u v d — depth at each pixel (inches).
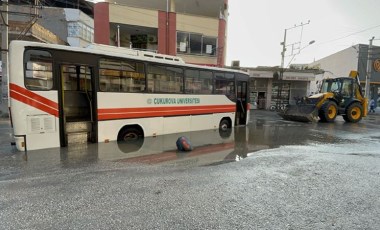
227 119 494.3
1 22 633.6
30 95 256.7
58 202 151.7
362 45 1250.0
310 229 127.1
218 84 463.8
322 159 273.4
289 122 663.8
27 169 215.8
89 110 304.5
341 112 700.7
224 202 156.3
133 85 336.2
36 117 261.7
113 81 315.9
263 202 157.8
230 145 346.0
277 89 1140.5
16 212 138.2
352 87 705.0
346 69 1341.0
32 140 261.6
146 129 354.3
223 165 241.0
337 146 351.6
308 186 188.2
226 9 1055.0
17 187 175.0
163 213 140.2
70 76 298.7
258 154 292.0
